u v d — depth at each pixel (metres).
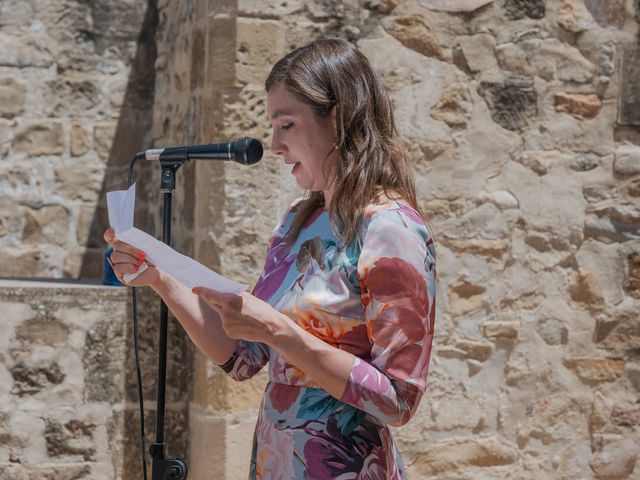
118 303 4.52
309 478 2.49
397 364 2.41
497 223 4.73
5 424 4.43
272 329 2.41
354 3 4.55
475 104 4.71
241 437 4.39
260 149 2.82
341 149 2.59
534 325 4.78
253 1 4.40
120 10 5.58
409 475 4.64
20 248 5.48
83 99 5.55
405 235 2.46
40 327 4.45
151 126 5.65
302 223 2.74
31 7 5.47
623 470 4.87
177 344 4.61
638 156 4.88
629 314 4.87
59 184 5.52
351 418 2.52
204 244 4.46
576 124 4.83
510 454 4.75
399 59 4.62
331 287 2.54
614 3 4.85
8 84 5.45
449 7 4.68
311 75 2.60
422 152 4.65
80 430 4.49
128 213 2.61
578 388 4.83
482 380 4.71
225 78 4.38
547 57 4.79
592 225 4.84
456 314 4.68
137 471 4.56
